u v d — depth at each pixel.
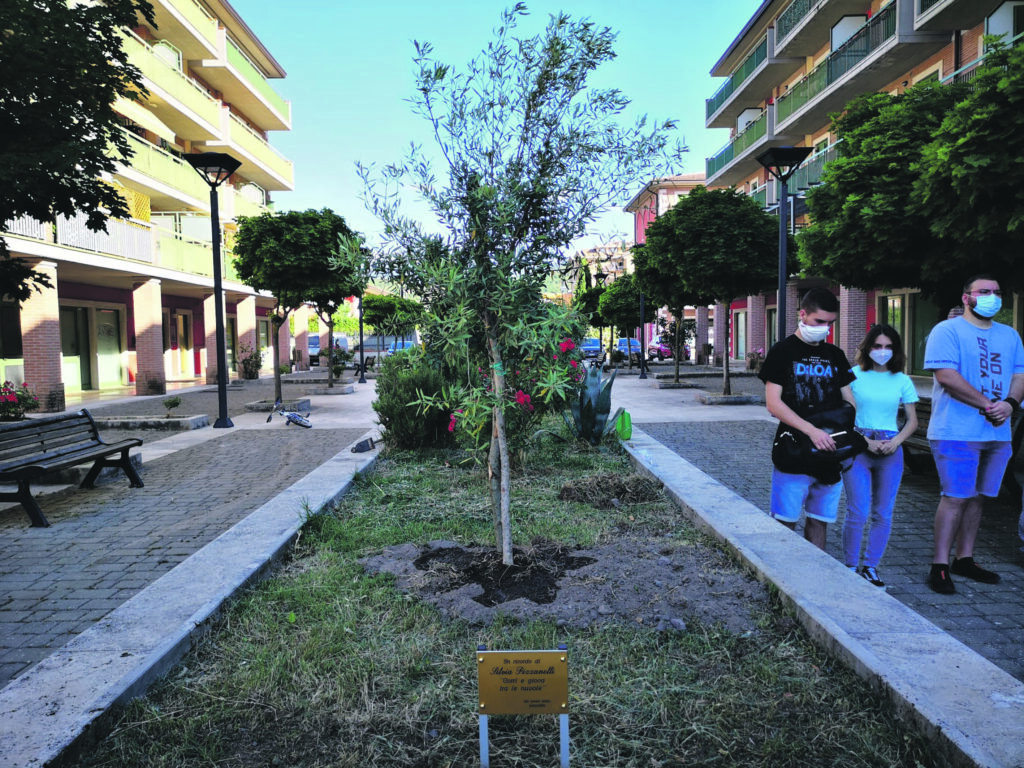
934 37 17.89
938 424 4.19
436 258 3.62
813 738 2.39
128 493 6.91
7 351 17.84
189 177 24.81
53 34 5.37
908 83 20.25
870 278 8.75
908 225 7.34
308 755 2.36
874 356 4.15
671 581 3.75
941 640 2.82
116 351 23.36
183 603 3.38
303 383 24.86
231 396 19.41
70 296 20.47
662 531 4.78
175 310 27.52
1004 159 5.51
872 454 4.21
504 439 3.85
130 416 13.19
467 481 6.52
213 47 26.88
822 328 3.86
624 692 2.68
